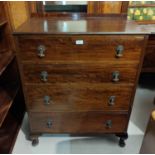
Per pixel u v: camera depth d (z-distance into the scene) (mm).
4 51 1509
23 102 1825
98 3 1437
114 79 1189
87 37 1039
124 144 1509
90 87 1239
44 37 1038
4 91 1519
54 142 1562
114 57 1112
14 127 1623
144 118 1816
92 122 1413
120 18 1488
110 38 1045
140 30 1078
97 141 1576
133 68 1162
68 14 1476
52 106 1322
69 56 1107
